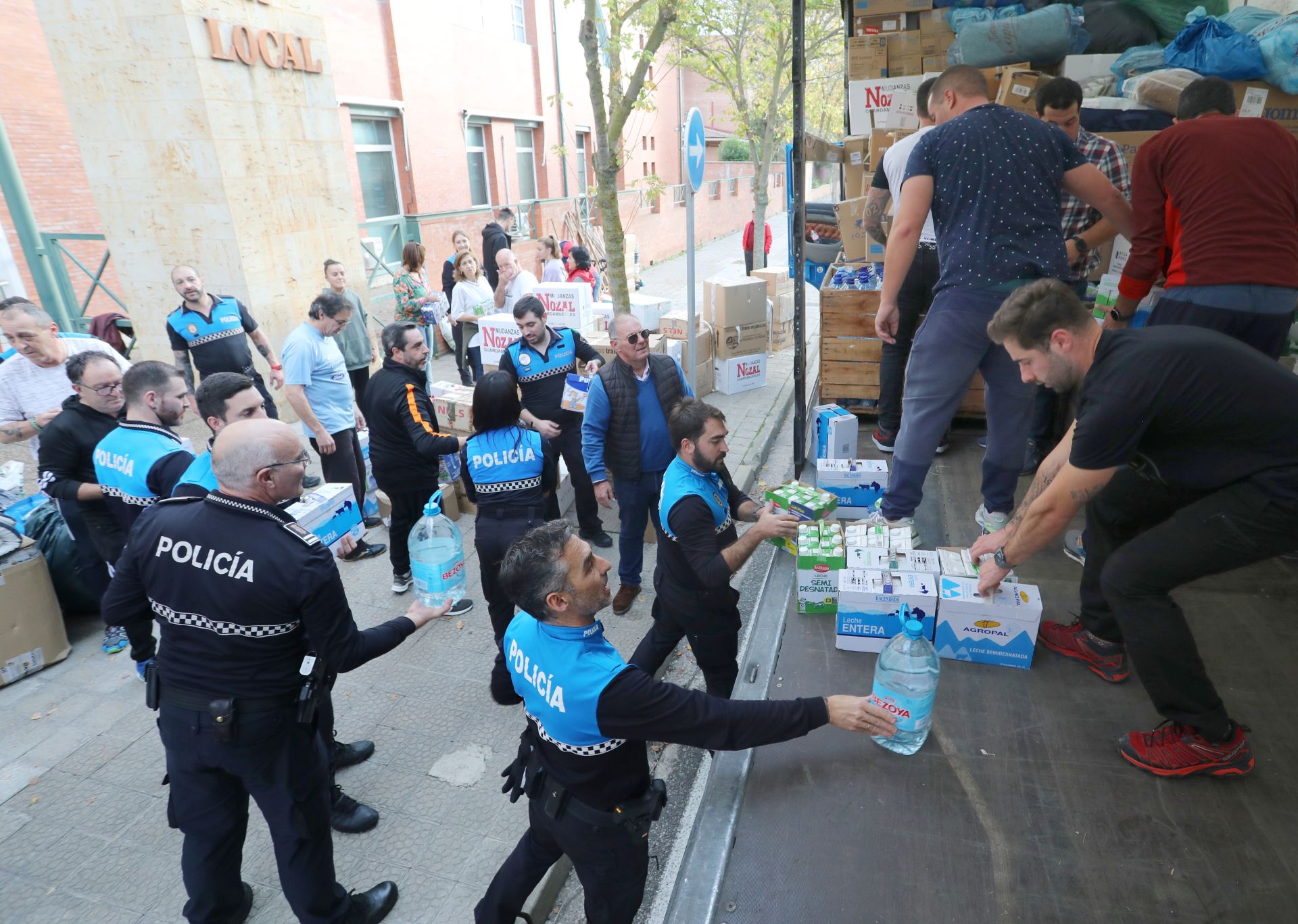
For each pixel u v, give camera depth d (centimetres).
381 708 387
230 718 222
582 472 534
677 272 2056
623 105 650
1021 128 305
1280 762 244
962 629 299
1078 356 215
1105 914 203
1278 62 391
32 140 918
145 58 725
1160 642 226
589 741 200
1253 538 207
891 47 559
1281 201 273
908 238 324
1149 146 297
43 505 477
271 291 813
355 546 531
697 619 307
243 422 230
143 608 247
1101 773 247
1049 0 504
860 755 263
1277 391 201
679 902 219
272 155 802
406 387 448
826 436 491
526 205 1659
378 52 1213
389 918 274
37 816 328
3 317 434
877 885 217
